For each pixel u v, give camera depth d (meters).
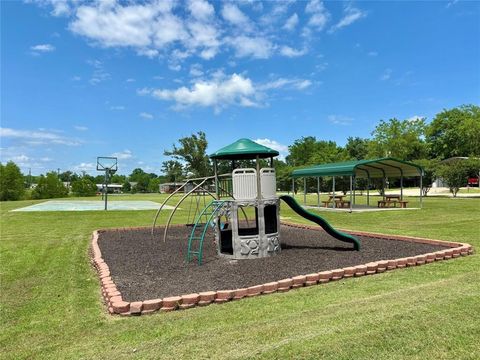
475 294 4.80
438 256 7.21
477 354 3.30
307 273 6.16
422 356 3.28
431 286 5.31
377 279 5.91
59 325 4.21
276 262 7.12
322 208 22.34
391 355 3.30
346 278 6.02
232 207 7.80
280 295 5.16
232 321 4.17
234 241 7.77
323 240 9.82
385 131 45.25
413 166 21.50
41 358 3.41
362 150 64.81
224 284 5.63
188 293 5.21
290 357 3.28
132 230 13.05
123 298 5.03
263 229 7.85
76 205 28.59
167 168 45.72
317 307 4.55
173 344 3.61
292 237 10.48
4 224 15.00
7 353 3.54
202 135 36.66
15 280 6.27
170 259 7.77
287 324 4.00
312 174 23.27
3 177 49.31
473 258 7.36
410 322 3.92
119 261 7.62
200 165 36.34
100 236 11.52
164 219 17.38
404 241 9.36
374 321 3.97
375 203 27.73
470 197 31.44
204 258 7.84
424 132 48.03
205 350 3.45
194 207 24.98
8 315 4.57
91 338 3.83
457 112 53.69
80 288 5.76
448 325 3.85
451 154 53.69
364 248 8.49
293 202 8.55
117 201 37.22
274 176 8.36
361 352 3.34
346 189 41.03
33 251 8.94
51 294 5.45
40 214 19.28
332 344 3.48
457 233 10.73
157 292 5.29
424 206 21.86
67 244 9.97
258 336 3.71
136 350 3.51
